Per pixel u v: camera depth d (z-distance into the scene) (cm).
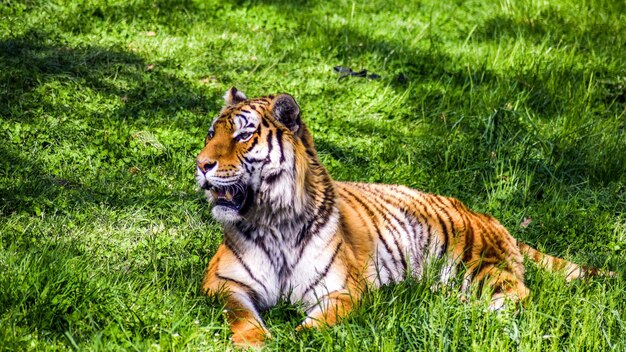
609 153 1337
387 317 823
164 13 1727
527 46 1720
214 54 1588
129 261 957
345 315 821
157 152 1234
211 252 988
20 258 876
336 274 866
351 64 1616
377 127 1407
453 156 1316
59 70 1430
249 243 872
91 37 1591
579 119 1435
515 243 1030
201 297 841
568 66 1623
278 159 852
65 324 779
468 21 1902
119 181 1155
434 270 927
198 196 1139
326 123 1387
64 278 826
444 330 792
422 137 1376
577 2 1956
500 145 1345
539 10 1917
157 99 1396
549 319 856
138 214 1074
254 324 809
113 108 1353
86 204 1072
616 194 1252
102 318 789
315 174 891
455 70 1617
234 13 1792
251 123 853
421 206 999
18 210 1042
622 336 820
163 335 761
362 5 1912
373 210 961
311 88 1498
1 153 1171
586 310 838
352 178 1235
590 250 1110
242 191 852
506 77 1575
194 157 1240
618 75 1616
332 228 878
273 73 1549
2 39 1498
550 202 1216
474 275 966
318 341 788
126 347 745
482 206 1196
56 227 1011
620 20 1878
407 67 1609
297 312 856
